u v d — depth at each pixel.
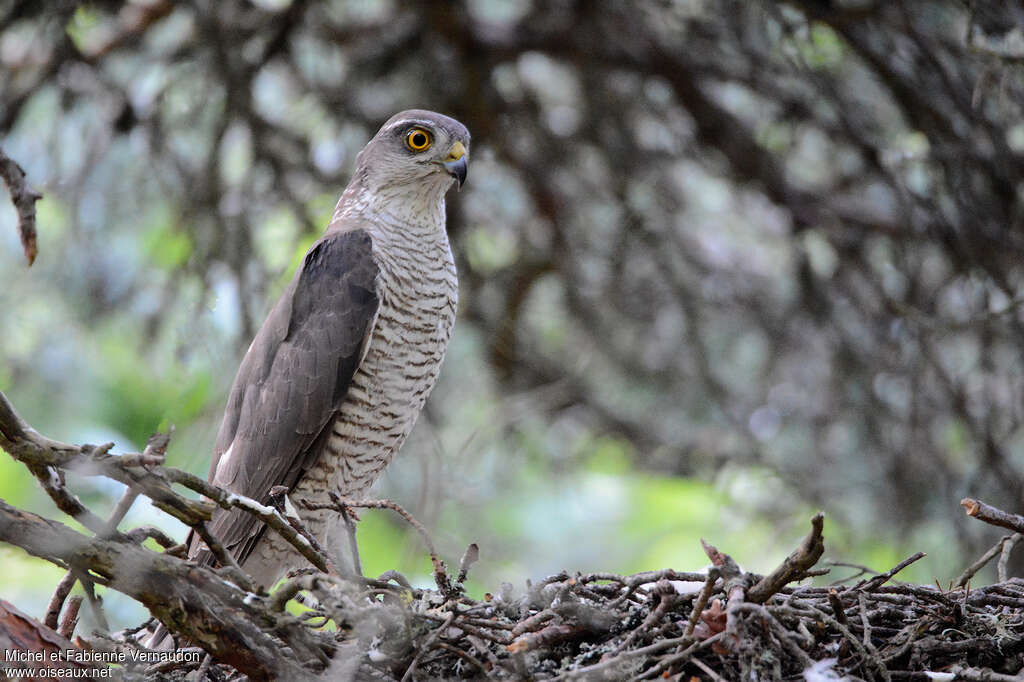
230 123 11.91
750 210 14.06
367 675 6.09
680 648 5.90
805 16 11.05
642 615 6.36
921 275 12.05
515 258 13.86
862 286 13.08
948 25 11.60
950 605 6.33
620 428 14.76
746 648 5.75
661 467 15.03
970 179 11.51
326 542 8.66
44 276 12.95
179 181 12.19
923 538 12.54
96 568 5.65
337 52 12.84
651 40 12.53
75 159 13.20
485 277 13.77
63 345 12.77
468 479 12.44
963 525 11.64
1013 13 10.40
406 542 10.23
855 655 6.12
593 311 13.82
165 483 5.67
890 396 13.13
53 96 13.02
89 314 12.81
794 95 12.34
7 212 13.16
